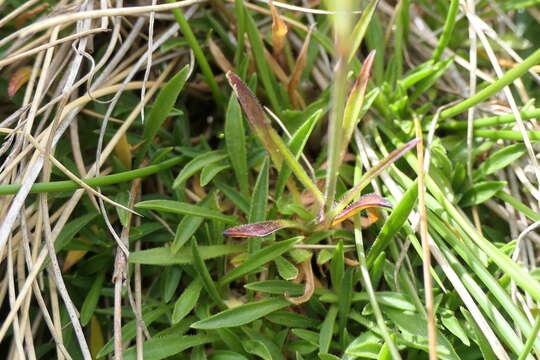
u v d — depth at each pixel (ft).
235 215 1.03
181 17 1.06
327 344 0.95
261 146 1.08
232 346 0.97
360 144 1.07
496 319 0.94
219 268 1.02
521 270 0.92
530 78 1.17
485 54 1.20
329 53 1.17
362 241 1.02
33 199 1.03
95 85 1.05
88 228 1.03
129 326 0.97
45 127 1.06
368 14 0.93
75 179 0.97
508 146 1.06
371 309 0.97
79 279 1.03
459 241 0.98
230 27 1.16
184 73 1.03
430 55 1.19
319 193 0.95
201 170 1.09
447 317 0.97
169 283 1.00
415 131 1.09
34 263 0.97
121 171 1.06
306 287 0.98
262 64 1.08
